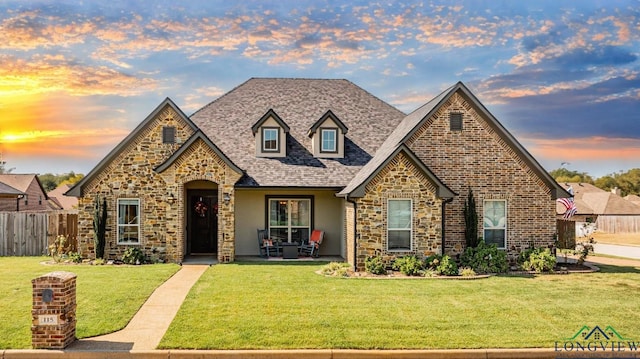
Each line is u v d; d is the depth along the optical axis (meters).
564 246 23.98
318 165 23.28
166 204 20.77
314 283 15.41
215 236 24.17
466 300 13.20
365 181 18.48
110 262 20.30
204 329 10.41
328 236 23.55
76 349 9.30
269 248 22.69
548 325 10.99
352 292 14.06
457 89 20.19
